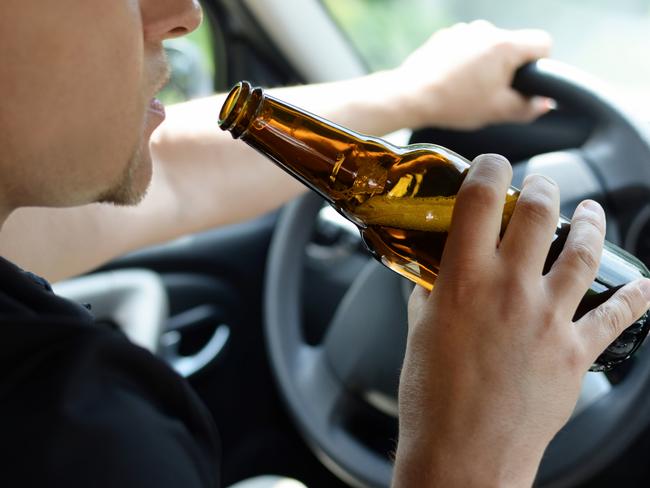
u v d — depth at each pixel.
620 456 1.13
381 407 1.23
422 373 0.58
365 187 0.71
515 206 0.59
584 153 1.00
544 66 1.02
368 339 1.23
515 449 0.56
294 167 0.71
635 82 1.39
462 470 0.56
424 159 0.70
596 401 0.98
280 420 1.71
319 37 1.59
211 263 1.73
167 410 0.54
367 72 1.62
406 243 0.71
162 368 0.54
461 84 1.02
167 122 1.08
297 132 0.70
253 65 1.73
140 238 1.04
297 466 1.69
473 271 0.57
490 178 0.57
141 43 0.64
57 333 0.50
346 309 1.26
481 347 0.56
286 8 1.57
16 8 0.57
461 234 0.57
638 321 0.68
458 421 0.56
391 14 1.63
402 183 0.70
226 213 1.09
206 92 1.82
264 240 1.77
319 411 1.25
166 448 0.49
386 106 1.01
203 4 1.67
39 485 0.45
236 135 0.70
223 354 1.74
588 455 0.96
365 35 1.62
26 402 0.47
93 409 0.48
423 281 0.71
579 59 1.45
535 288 0.57
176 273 1.71
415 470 0.57
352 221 0.74
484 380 0.56
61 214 0.96
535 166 1.02
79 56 0.60
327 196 0.72
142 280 1.55
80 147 0.62
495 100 1.04
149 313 1.50
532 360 0.56
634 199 0.96
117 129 0.64
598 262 0.60
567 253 0.60
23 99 0.59
